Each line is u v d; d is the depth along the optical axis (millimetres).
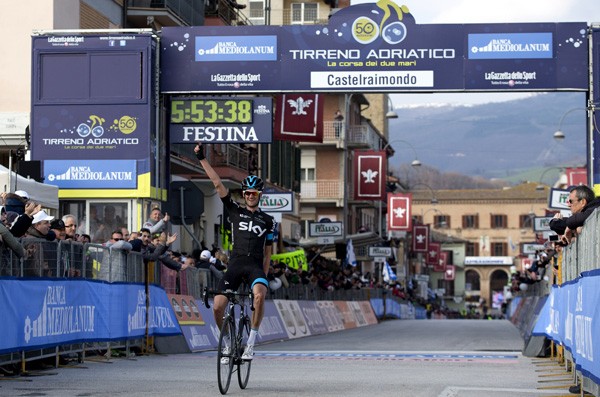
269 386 19812
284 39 41031
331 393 18438
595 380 16047
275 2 100500
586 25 40375
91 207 40688
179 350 31438
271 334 43062
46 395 17781
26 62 45094
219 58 41219
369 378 22000
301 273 53750
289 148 85938
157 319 30359
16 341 21359
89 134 40656
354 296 73938
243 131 41594
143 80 40562
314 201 104875
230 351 18219
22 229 21984
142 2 53625
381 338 47844
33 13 45062
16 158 43031
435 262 157750
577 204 20844
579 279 18641
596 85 40250
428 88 40500
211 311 36000
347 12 40812
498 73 40500
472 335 51938
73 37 40719
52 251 23359
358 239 82062
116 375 22109
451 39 40531
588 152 40250
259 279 18438
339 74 40812
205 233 63938
